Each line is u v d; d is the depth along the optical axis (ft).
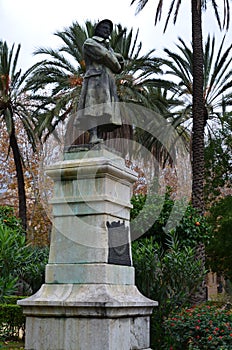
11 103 73.26
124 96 60.29
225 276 88.94
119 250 23.31
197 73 63.46
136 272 30.91
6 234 23.07
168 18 66.23
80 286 21.86
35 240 82.12
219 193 90.84
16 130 93.86
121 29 63.41
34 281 37.04
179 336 28.12
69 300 21.21
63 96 62.49
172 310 30.66
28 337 21.89
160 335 29.22
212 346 26.68
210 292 114.42
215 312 29.53
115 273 22.57
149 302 23.52
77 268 22.24
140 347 22.98
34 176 91.56
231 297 59.82
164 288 30.63
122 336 21.52
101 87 24.64
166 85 66.49
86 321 20.97
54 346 21.29
